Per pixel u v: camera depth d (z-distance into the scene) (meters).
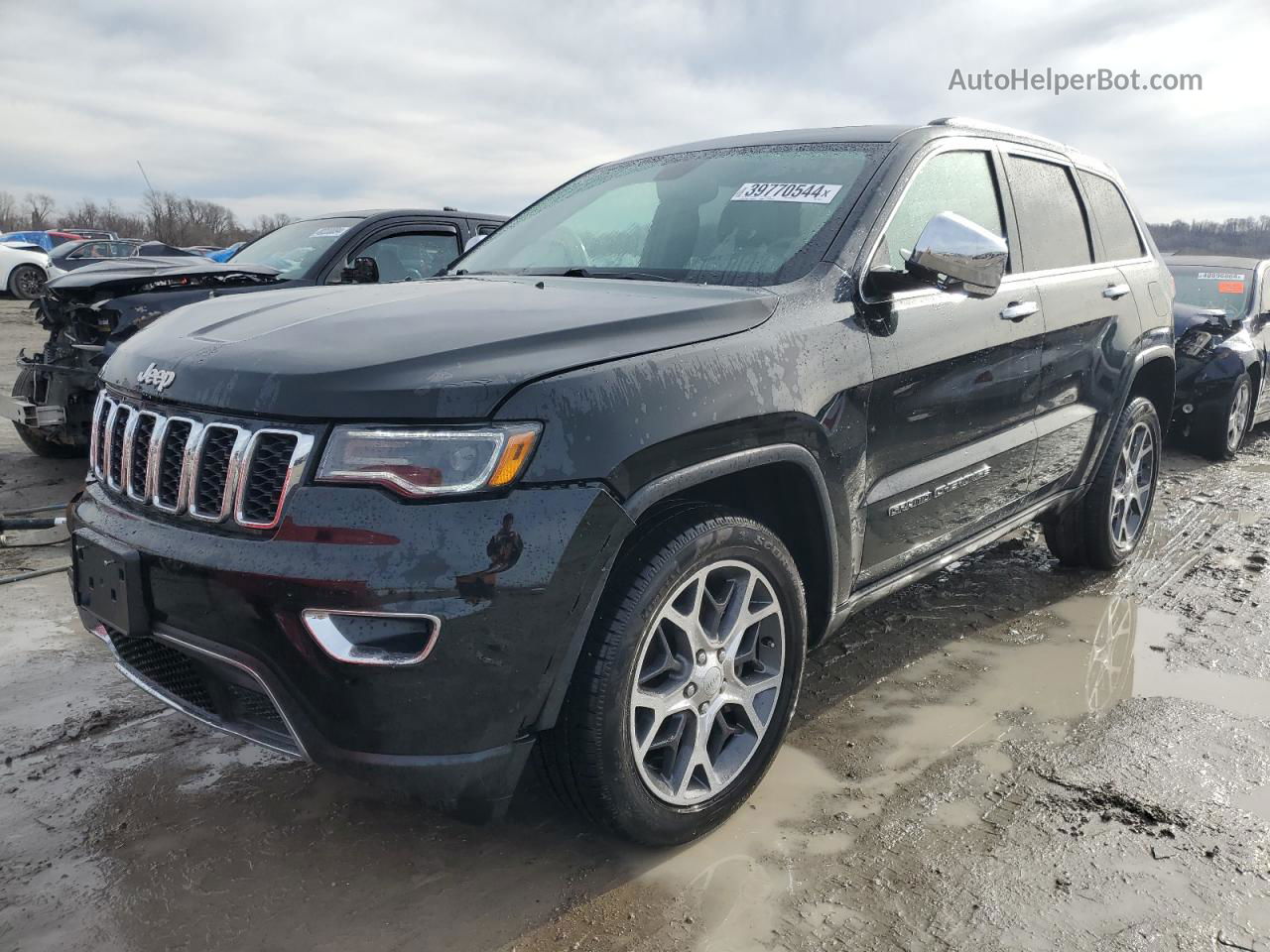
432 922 2.09
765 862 2.31
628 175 3.60
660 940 2.03
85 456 6.53
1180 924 2.08
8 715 3.00
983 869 2.28
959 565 4.68
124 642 2.37
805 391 2.45
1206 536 5.30
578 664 2.07
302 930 2.06
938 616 4.00
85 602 2.34
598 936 2.04
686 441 2.15
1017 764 2.78
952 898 2.17
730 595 2.40
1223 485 6.74
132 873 2.24
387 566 1.85
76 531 2.34
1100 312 3.98
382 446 1.89
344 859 2.31
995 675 3.41
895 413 2.80
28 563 4.44
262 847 2.35
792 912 2.12
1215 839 2.40
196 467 2.06
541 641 1.96
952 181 3.30
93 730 2.92
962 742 2.92
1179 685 3.34
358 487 1.89
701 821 2.35
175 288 5.49
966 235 2.53
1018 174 3.73
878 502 2.79
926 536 3.11
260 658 1.95
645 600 2.11
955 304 3.06
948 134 3.37
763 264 2.79
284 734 2.08
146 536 2.11
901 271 2.70
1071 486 4.07
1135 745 2.89
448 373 1.95
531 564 1.91
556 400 1.98
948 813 2.52
